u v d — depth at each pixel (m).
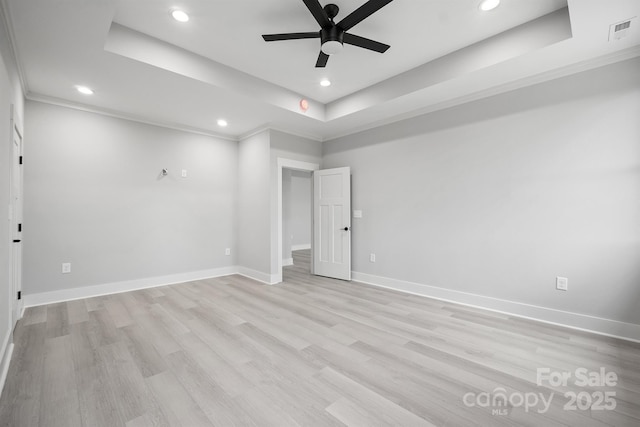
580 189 2.66
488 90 3.16
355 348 2.29
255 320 2.89
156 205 4.25
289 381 1.85
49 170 3.39
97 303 3.41
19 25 2.09
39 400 1.65
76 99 3.45
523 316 2.96
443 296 3.57
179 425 1.47
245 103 3.54
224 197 5.01
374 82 3.58
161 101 3.50
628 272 2.44
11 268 2.33
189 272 4.59
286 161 4.66
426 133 3.73
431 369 1.98
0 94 1.85
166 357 2.15
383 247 4.23
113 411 1.57
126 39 2.51
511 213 3.04
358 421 1.49
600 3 1.89
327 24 2.19
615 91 2.49
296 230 9.02
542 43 2.39
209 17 2.38
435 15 2.36
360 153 4.55
